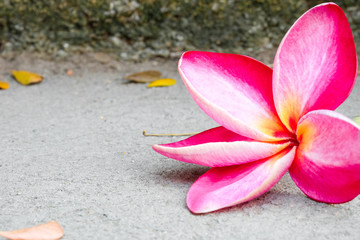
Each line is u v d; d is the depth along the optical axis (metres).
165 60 0.61
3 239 0.34
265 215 0.35
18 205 0.36
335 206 0.35
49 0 0.60
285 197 0.36
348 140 0.33
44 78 0.58
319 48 0.36
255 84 0.37
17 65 0.60
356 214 0.35
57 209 0.36
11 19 0.60
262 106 0.36
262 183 0.34
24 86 0.55
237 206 0.36
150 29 0.61
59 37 0.61
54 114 0.49
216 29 0.61
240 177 0.35
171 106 0.49
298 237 0.34
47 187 0.38
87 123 0.47
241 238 0.34
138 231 0.34
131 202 0.36
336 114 0.33
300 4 0.61
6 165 0.40
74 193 0.37
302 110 0.36
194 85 0.36
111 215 0.35
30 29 0.61
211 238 0.34
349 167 0.33
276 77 0.35
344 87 0.36
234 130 0.35
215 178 0.36
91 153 0.42
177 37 0.61
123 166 0.40
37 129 0.46
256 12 0.61
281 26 0.61
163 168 0.39
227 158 0.35
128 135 0.44
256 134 0.35
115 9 0.60
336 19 0.36
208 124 0.46
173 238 0.34
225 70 0.37
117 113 0.48
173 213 0.35
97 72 0.59
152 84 0.53
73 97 0.52
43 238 0.33
